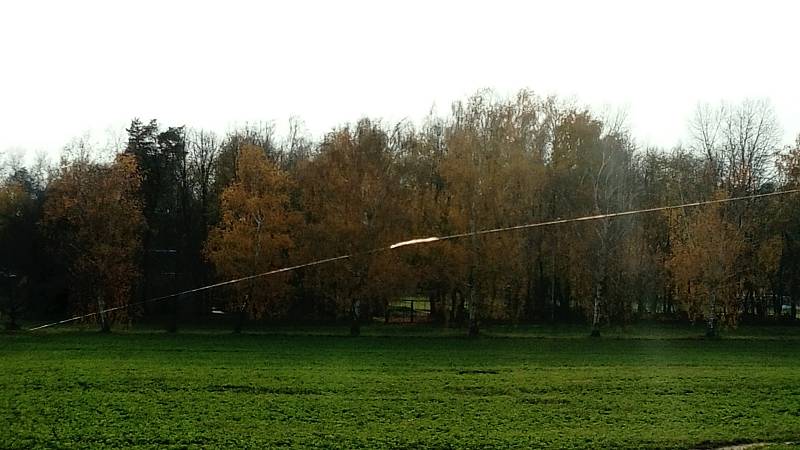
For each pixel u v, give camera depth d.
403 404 27.05
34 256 61.66
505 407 26.64
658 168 70.88
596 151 60.31
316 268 56.47
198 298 67.75
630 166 65.31
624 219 59.19
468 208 55.91
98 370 34.59
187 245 68.94
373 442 21.72
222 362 38.09
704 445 21.94
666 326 62.38
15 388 29.94
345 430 23.11
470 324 55.59
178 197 72.44
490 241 54.59
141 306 63.97
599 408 26.59
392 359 39.94
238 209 56.81
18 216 62.19
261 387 30.22
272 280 55.62
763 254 56.91
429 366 36.94
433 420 24.53
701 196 62.81
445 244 54.94
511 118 58.31
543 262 63.88
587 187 59.19
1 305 60.38
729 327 57.34
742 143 64.88
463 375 33.81
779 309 67.12
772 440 22.47
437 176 63.59
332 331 58.75
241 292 55.75
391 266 55.03
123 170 58.34
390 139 62.62
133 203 58.81
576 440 22.00
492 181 55.75
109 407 26.39
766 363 39.38
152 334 54.78
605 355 42.62
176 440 21.95
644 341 51.16
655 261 60.53
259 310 56.22
